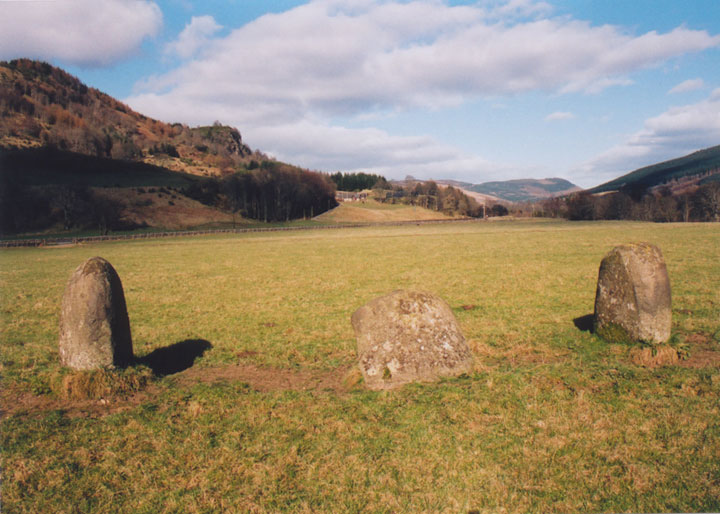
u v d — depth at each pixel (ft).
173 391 30.22
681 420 23.32
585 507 17.93
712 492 18.21
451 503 18.48
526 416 24.52
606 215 430.20
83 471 21.39
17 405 28.53
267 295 64.95
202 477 20.68
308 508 18.40
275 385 31.53
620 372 29.48
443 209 651.66
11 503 19.24
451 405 25.84
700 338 37.01
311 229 314.76
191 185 502.79
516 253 106.52
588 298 54.75
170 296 66.28
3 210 318.45
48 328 49.34
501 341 39.11
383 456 21.67
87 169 530.27
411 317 30.19
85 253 155.94
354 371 30.81
